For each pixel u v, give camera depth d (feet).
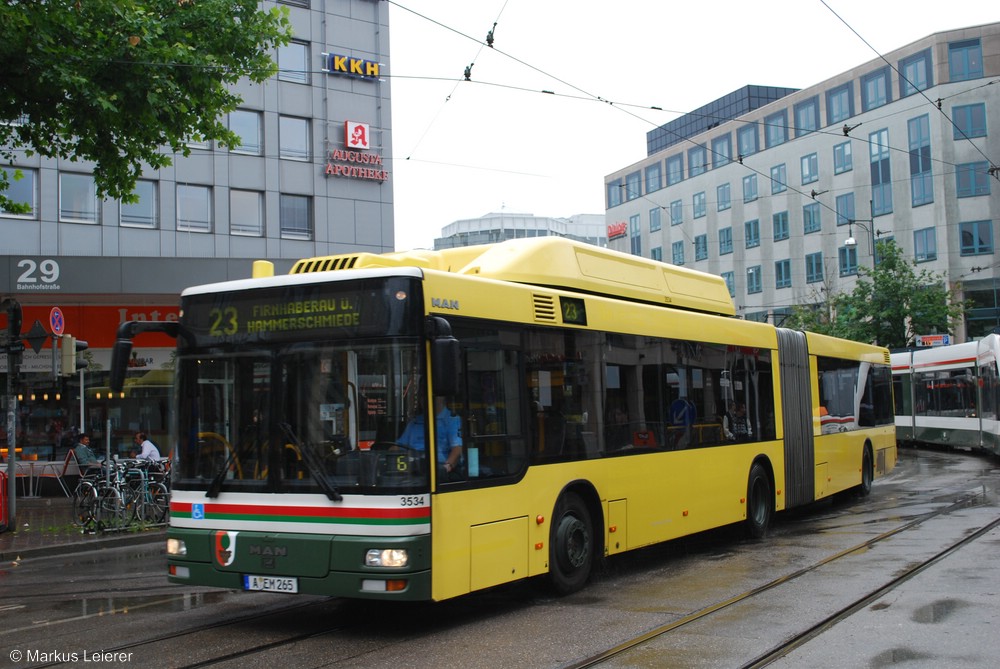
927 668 20.43
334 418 24.57
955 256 173.37
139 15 47.70
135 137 50.44
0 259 74.49
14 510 53.21
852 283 188.65
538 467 28.40
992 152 172.24
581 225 379.35
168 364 84.99
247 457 25.49
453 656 22.50
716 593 29.53
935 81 174.91
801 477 47.42
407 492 23.63
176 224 97.25
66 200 92.07
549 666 21.29
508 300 27.96
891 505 54.19
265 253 101.71
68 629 26.66
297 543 24.31
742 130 216.95
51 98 47.32
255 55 53.78
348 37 108.27
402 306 24.31
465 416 25.64
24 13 43.98
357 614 27.91
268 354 25.61
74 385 82.23
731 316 44.55
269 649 23.56
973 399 94.89
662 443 35.32
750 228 214.28
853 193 189.67
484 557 25.80
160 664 22.29
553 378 29.63
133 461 60.95
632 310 34.45
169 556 26.45
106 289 77.10
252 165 101.76
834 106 194.39
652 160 246.06
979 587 28.91
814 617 25.39
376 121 109.60
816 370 50.93
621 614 26.76
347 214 107.04
